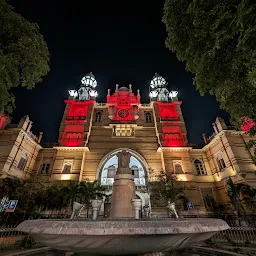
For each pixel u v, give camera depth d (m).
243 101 7.14
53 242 3.28
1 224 15.10
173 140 29.17
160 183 22.19
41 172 26.62
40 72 9.38
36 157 27.80
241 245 11.21
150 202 23.53
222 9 5.98
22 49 8.09
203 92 8.63
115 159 28.19
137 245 3.06
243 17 5.14
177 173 25.84
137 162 28.34
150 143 29.22
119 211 7.98
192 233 3.14
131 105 33.31
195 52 7.93
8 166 21.69
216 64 7.09
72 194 19.94
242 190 18.66
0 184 19.61
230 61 6.71
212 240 12.79
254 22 5.11
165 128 30.30
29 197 19.09
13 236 14.27
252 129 9.30
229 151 23.45
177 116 31.81
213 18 6.41
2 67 6.70
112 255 3.36
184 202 22.98
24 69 8.68
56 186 22.09
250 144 10.09
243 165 22.03
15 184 19.05
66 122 29.84
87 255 3.69
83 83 38.19
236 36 6.29
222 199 24.62
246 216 17.14
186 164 26.70
